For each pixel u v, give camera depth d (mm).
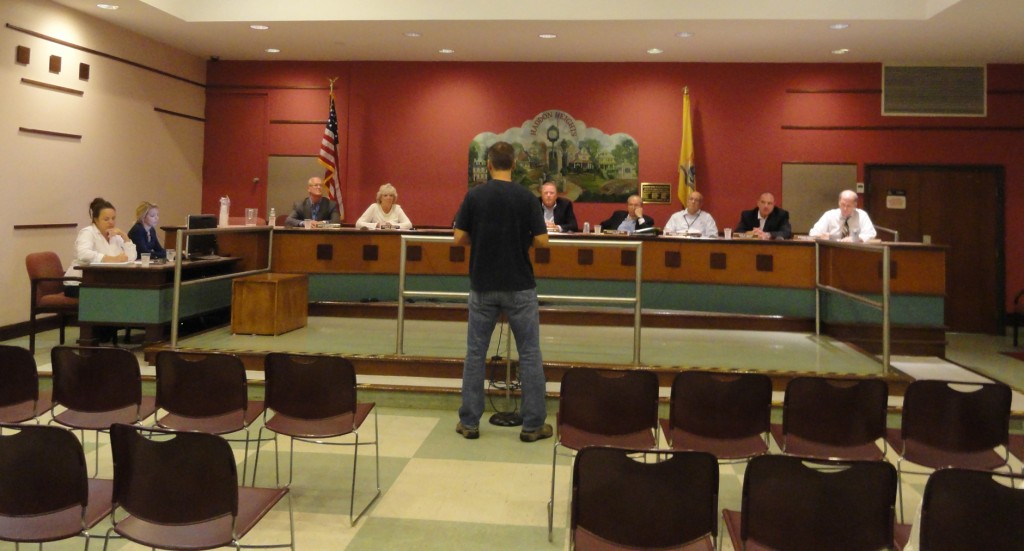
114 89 7527
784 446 2939
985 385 2861
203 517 2078
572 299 4539
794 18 6707
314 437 2930
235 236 6547
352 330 5902
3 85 6238
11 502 2113
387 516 3012
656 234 6711
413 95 8867
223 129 9078
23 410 3152
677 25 7012
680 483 1992
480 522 2969
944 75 8289
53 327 7090
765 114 8523
